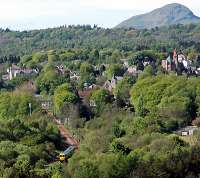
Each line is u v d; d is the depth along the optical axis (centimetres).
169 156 11281
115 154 12838
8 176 10394
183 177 10606
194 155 11075
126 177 11406
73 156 14162
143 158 12144
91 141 15775
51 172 12019
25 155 13962
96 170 11719
